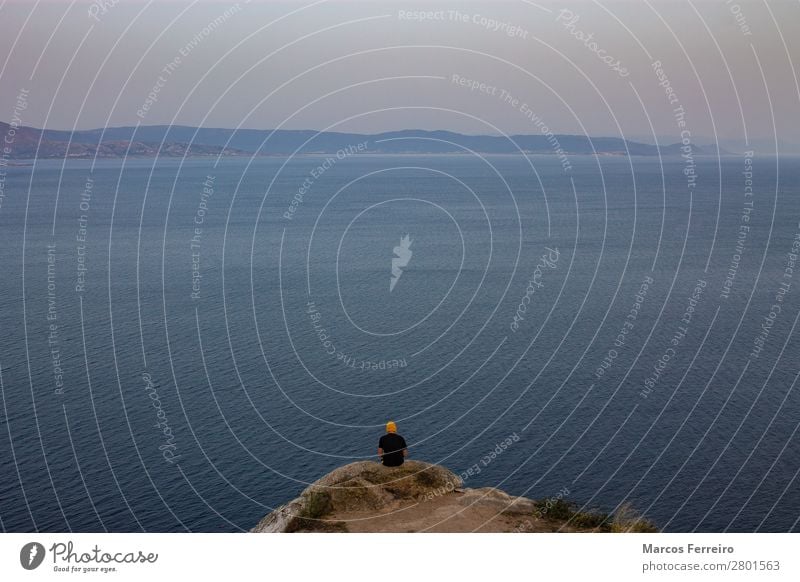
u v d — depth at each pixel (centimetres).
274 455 3653
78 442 3822
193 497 3281
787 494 3231
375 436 3922
